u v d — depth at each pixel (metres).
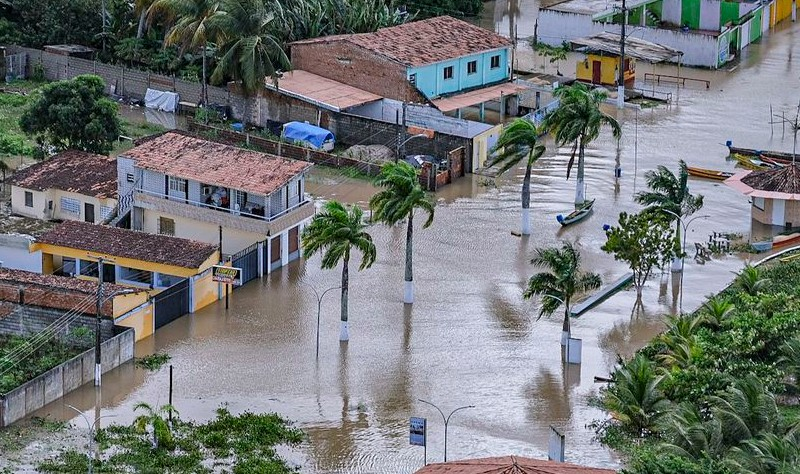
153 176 138.62
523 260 138.38
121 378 113.00
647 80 197.75
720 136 176.25
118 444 102.19
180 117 179.50
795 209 146.62
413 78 172.75
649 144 173.25
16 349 113.94
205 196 137.38
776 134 177.00
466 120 172.88
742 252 141.25
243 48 167.75
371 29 190.88
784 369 110.56
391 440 104.25
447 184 159.50
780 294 121.19
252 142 166.25
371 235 143.50
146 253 127.69
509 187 158.75
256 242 134.12
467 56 179.00
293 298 129.25
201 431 104.25
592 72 192.88
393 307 127.56
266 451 101.69
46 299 117.94
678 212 133.25
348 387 112.56
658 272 136.00
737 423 94.12
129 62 190.62
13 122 170.12
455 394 111.75
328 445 103.25
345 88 175.12
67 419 106.44
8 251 131.00
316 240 118.62
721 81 199.25
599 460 100.88
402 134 162.50
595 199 154.88
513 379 114.38
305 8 184.88
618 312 127.19
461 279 133.75
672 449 91.44
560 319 125.69
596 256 139.62
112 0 195.00
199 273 125.69
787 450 90.31
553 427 100.19
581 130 148.00
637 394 105.06
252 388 112.00
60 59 188.50
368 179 159.62
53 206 144.00
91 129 154.75
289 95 171.50
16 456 100.19
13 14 196.50
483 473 85.19
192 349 118.44
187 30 173.25
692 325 116.12
